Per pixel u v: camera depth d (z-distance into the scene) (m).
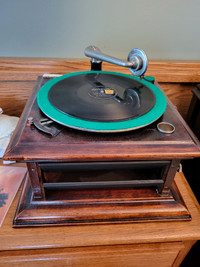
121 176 0.63
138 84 0.72
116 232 0.65
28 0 0.88
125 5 0.92
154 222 0.68
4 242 0.62
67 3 0.90
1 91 1.06
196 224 0.68
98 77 0.75
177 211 0.67
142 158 0.54
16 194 0.74
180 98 1.15
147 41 1.03
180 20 0.97
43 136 0.54
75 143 0.53
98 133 0.56
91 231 0.65
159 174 0.65
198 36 1.02
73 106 0.58
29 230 0.64
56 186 0.61
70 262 0.67
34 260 0.65
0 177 0.80
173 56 1.08
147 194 0.68
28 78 1.02
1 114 1.02
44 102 0.61
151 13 0.95
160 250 0.68
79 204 0.66
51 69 1.02
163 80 1.07
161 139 0.55
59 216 0.64
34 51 1.01
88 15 0.94
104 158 0.52
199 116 0.99
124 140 0.54
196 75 1.06
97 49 0.77
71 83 0.69
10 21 0.92
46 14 0.92
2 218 0.67
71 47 1.02
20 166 0.85
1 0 0.87
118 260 0.70
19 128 0.58
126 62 0.64
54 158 0.51
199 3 0.93
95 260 0.68
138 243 0.67
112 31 0.99
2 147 0.88
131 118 0.56
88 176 0.62
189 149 0.54
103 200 0.66
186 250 0.76
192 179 1.01
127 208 0.66
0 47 0.99
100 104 0.60
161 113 0.59
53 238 0.63
